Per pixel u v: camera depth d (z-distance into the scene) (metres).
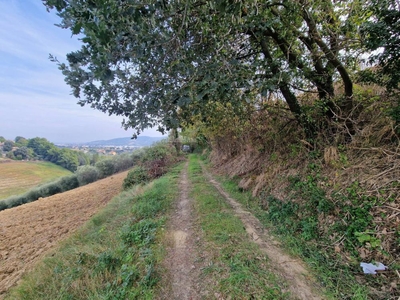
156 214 5.07
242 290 2.23
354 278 2.25
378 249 2.42
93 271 2.95
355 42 3.46
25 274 3.86
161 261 3.05
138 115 2.83
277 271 2.52
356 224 2.78
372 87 4.45
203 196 5.91
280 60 3.93
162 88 2.69
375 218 2.73
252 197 5.43
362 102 4.18
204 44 2.89
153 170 12.20
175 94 2.38
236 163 8.85
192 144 25.11
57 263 3.48
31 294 2.83
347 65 4.20
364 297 1.99
